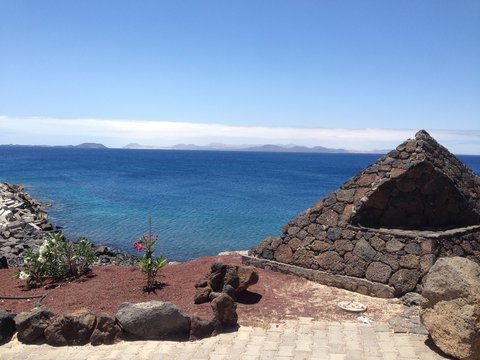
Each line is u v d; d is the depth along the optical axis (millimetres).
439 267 8016
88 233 28016
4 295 10969
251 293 11273
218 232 28438
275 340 8703
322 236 12641
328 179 83375
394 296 10922
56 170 96812
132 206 40906
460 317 7504
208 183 70500
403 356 7895
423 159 12016
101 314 8945
